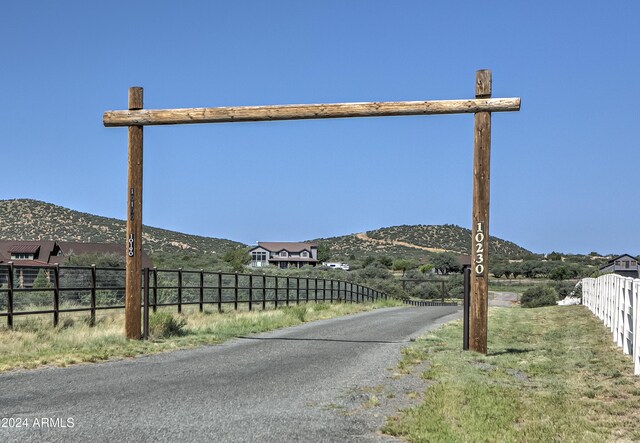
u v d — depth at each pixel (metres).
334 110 14.31
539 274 109.69
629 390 9.68
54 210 153.75
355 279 62.19
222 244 154.50
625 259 95.25
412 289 67.88
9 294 15.90
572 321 22.36
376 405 8.62
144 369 11.32
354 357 13.14
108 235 139.00
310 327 20.88
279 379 10.48
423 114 13.98
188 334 17.11
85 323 17.77
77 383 9.85
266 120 14.84
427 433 7.16
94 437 6.81
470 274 13.95
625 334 13.44
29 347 13.55
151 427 7.25
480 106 13.60
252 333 18.41
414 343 15.62
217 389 9.55
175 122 14.96
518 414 8.19
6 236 132.00
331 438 7.00
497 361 12.55
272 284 43.12
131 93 15.09
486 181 13.68
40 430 7.06
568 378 10.88
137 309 15.41
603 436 7.28
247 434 7.04
